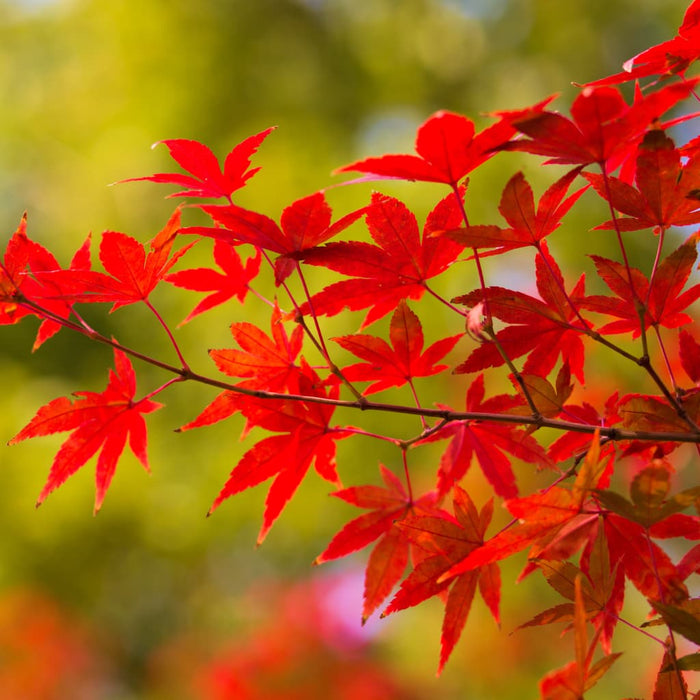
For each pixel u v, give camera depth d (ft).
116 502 16.83
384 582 4.47
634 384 13.93
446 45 22.54
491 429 4.27
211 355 4.32
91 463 16.66
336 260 4.01
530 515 3.53
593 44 21.36
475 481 13.06
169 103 19.71
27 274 4.11
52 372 19.27
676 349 11.89
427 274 4.12
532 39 21.88
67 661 17.51
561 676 3.13
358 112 21.15
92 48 21.16
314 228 3.92
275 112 20.01
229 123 19.98
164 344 17.54
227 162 4.13
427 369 4.41
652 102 3.14
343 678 15.40
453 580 4.08
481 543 4.06
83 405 4.36
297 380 4.40
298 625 15.79
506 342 4.14
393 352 4.33
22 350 19.10
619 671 14.74
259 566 18.86
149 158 19.97
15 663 17.11
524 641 15.02
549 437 13.97
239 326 4.32
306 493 15.92
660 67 3.91
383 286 4.14
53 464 4.35
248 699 15.15
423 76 22.12
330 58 21.27
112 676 19.44
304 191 18.11
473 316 3.78
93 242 19.80
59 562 17.24
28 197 21.66
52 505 16.63
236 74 20.07
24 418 17.38
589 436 4.42
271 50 20.68
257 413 4.28
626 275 3.96
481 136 3.45
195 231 3.99
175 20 20.07
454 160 3.53
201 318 17.13
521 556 14.62
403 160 3.53
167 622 19.52
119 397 4.42
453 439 4.19
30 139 21.45
